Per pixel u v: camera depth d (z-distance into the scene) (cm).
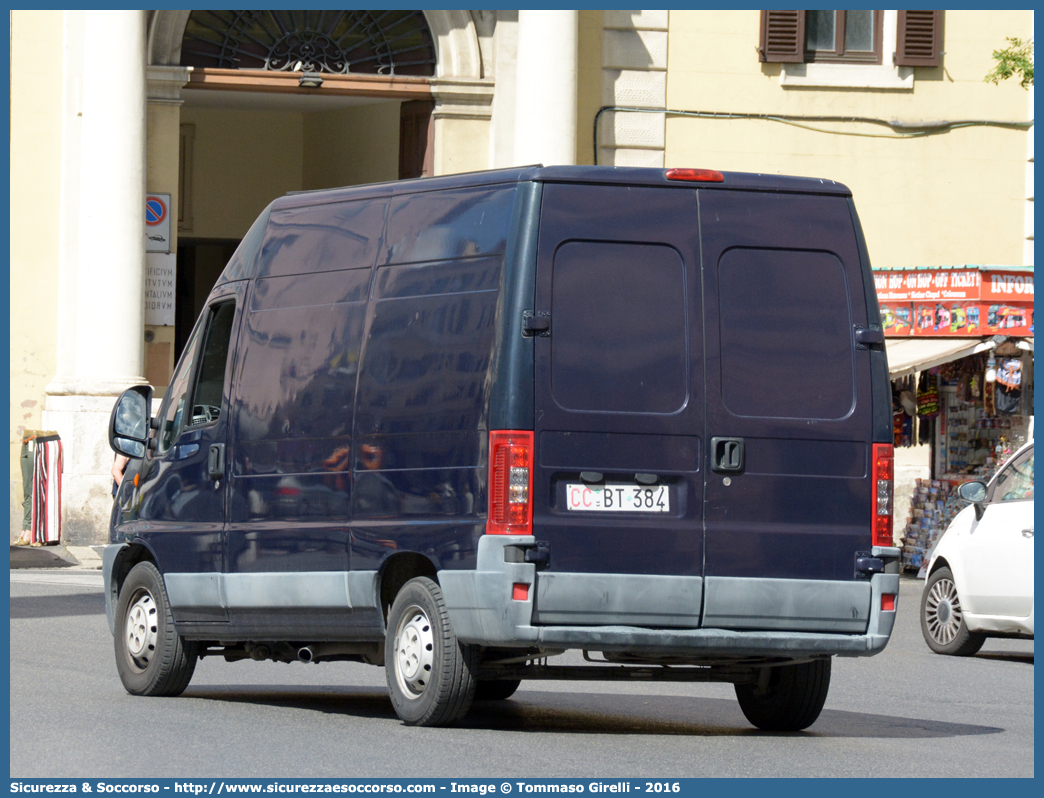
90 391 5694
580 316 2088
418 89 6350
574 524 2061
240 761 1902
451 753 1961
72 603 4138
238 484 2461
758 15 6631
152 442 2684
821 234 2194
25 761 1908
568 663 3161
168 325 6053
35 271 5916
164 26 6041
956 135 6731
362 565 2231
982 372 5872
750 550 2120
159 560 2581
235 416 2486
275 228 2495
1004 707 2728
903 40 6675
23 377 5909
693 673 2303
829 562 2152
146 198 6006
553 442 2061
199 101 6831
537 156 6203
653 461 2092
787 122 6656
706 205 2155
